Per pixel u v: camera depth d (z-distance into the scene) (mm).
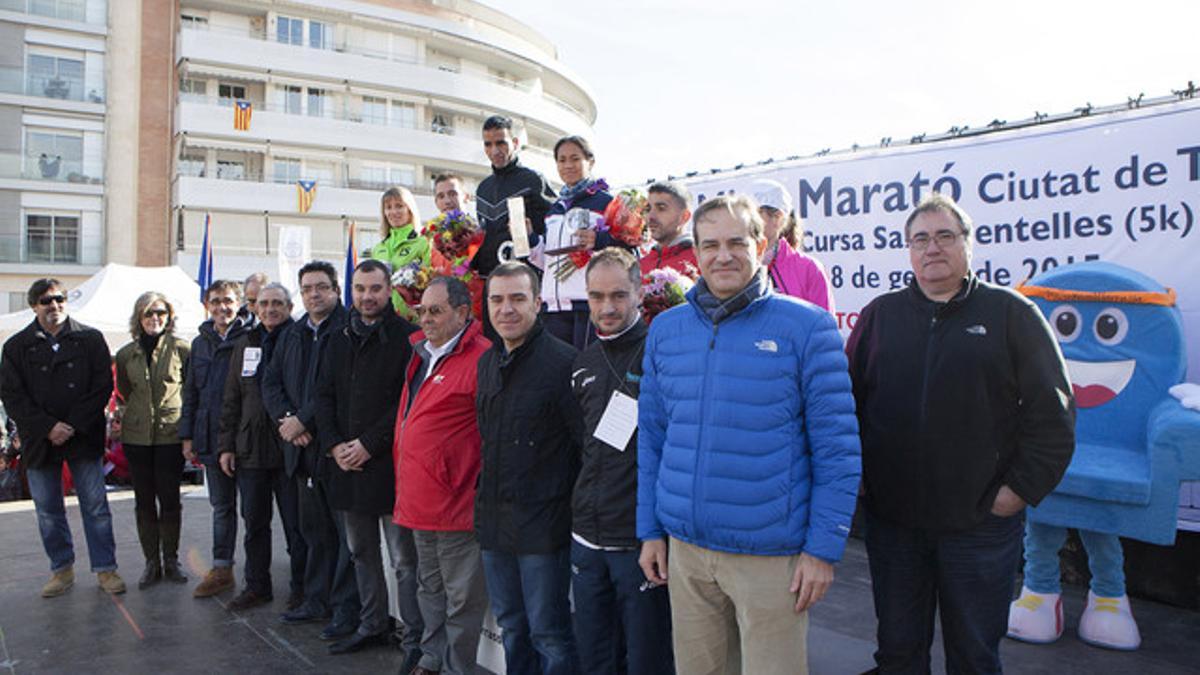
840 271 5145
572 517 2674
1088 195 4117
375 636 3797
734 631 2381
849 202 5082
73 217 27891
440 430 3053
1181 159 3814
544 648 2777
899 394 2387
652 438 2400
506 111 37969
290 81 31828
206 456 4660
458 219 3898
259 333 4465
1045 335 2293
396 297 4430
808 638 3471
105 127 28438
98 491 4719
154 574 4859
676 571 2299
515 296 2762
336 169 32469
